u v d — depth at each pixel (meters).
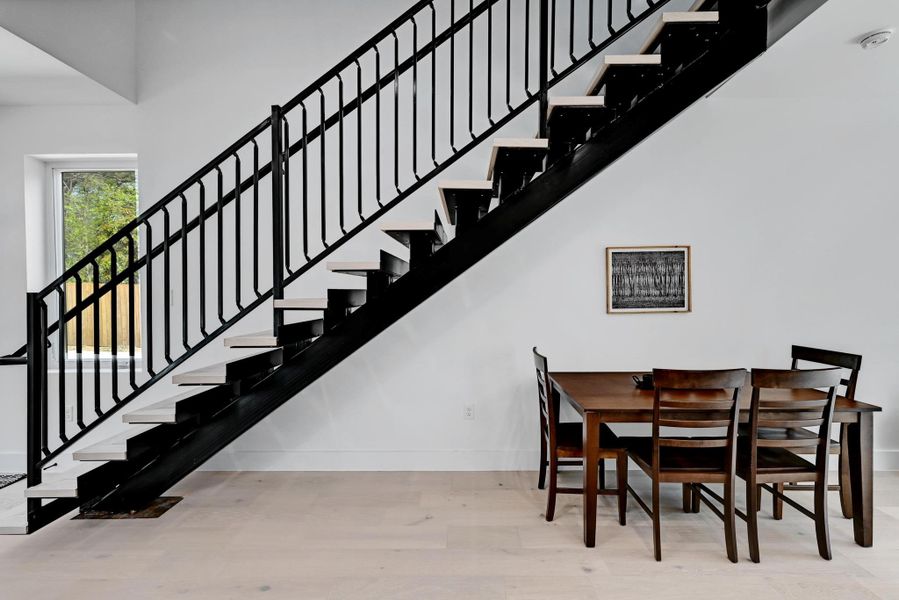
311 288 3.90
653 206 3.84
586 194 3.85
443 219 3.90
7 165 3.91
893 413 3.79
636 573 2.43
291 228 3.92
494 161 2.68
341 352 2.89
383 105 3.89
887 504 3.16
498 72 3.86
